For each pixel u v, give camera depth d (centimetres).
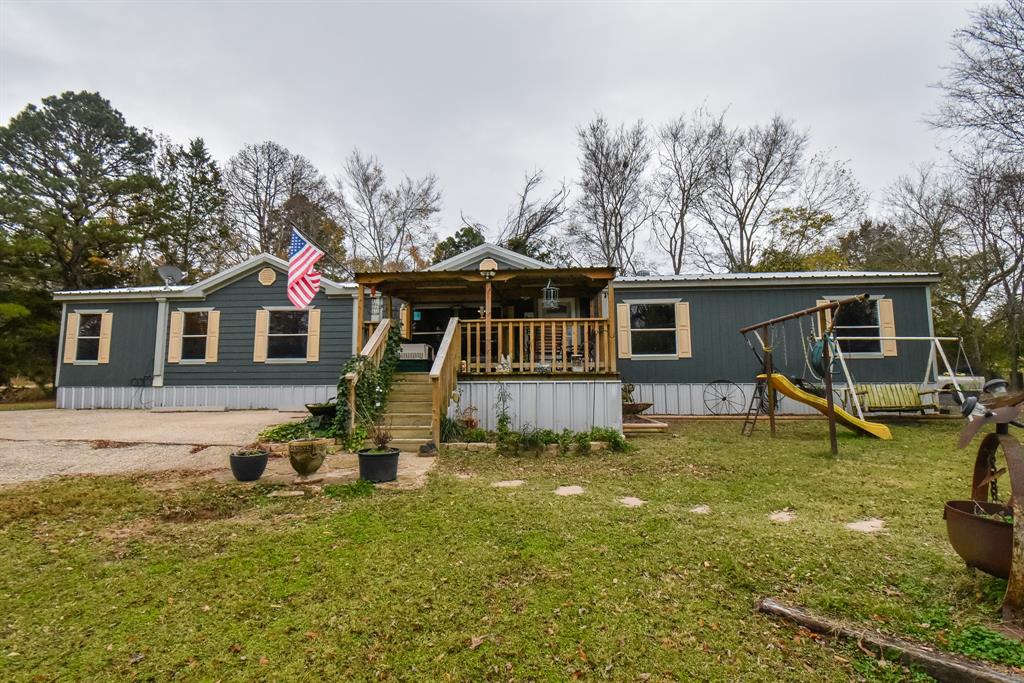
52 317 2045
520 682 217
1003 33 1434
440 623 266
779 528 402
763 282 1234
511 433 777
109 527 426
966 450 735
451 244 2812
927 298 1213
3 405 1619
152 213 2409
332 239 2917
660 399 1241
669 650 239
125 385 1384
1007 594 251
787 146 2447
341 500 504
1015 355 1770
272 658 236
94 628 265
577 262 2611
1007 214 1636
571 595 296
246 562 351
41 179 2222
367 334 1019
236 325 1379
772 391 907
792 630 256
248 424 1009
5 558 360
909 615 262
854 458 685
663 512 454
